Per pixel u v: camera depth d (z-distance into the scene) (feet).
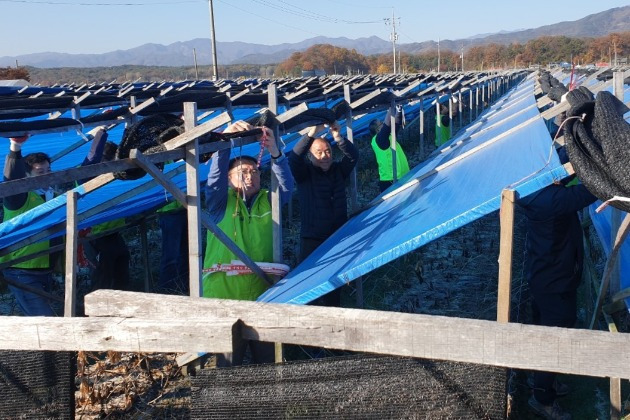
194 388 8.75
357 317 8.16
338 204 20.45
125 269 23.67
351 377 8.34
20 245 17.02
